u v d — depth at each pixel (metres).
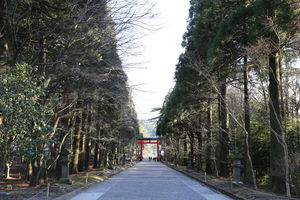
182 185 18.25
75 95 15.61
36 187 13.63
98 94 16.61
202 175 24.50
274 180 14.34
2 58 11.38
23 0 10.64
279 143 14.12
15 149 8.54
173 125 36.47
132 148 79.75
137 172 35.06
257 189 14.09
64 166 16.30
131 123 40.16
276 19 12.43
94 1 10.49
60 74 12.87
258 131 21.86
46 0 10.95
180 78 24.02
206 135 28.31
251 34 13.58
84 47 11.85
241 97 18.64
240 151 20.48
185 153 42.72
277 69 14.46
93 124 25.88
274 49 13.44
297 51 15.31
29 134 8.73
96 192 14.40
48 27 11.84
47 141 9.23
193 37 21.95
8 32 11.52
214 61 17.80
